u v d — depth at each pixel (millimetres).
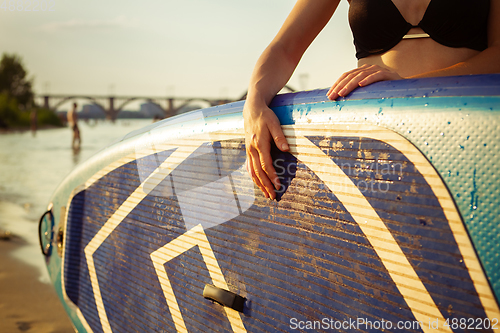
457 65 781
